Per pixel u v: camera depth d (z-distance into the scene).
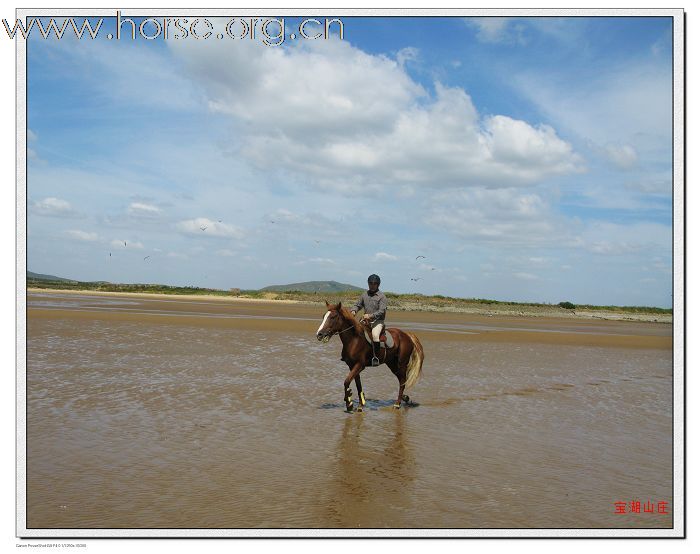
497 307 63.06
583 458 8.06
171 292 81.94
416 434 9.16
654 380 16.20
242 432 8.80
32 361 14.92
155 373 13.89
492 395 13.08
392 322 36.75
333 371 15.83
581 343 27.30
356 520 5.55
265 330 27.02
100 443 7.88
